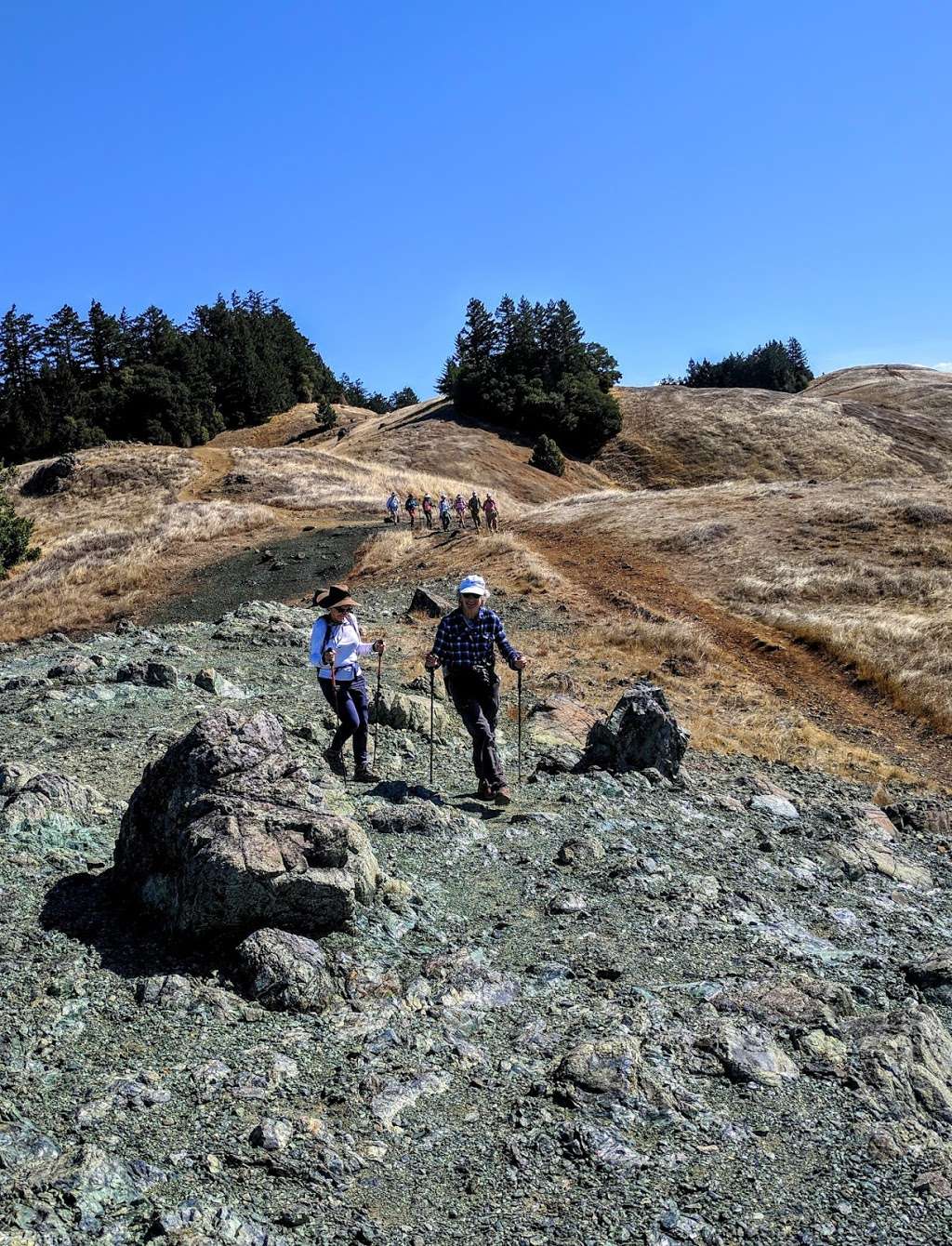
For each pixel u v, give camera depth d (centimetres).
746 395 11231
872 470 9250
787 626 2681
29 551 5012
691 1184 383
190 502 5856
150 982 488
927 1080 471
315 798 607
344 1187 365
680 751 1075
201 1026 461
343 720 852
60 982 480
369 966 529
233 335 14612
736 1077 459
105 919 557
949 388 11488
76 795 727
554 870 712
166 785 588
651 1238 351
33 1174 340
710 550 3544
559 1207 366
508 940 593
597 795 938
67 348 12350
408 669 1700
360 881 588
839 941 672
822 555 3347
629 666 2155
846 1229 364
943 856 1038
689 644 2434
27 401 11369
